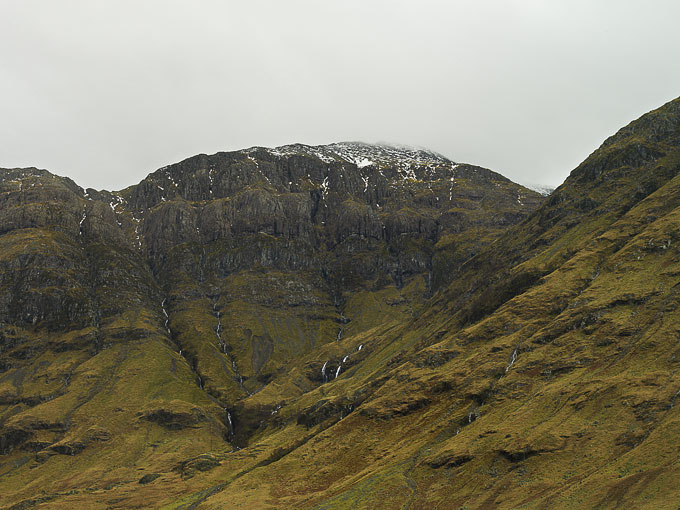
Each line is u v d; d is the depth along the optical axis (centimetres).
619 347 19212
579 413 16562
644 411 15212
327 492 18888
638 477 12481
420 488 16762
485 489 15288
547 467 14950
